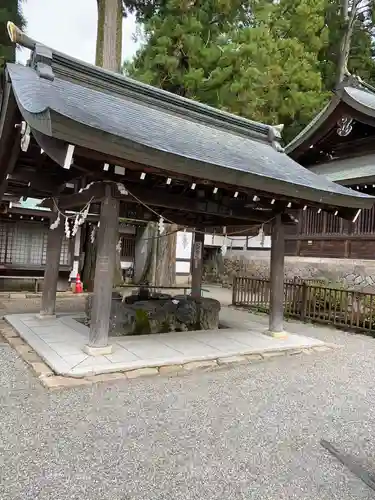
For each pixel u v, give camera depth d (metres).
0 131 4.46
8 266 10.55
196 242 7.89
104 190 4.57
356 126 11.35
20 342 5.29
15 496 2.15
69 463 2.50
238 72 10.55
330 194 5.34
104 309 4.68
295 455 2.78
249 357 5.19
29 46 5.00
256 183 4.55
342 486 2.42
